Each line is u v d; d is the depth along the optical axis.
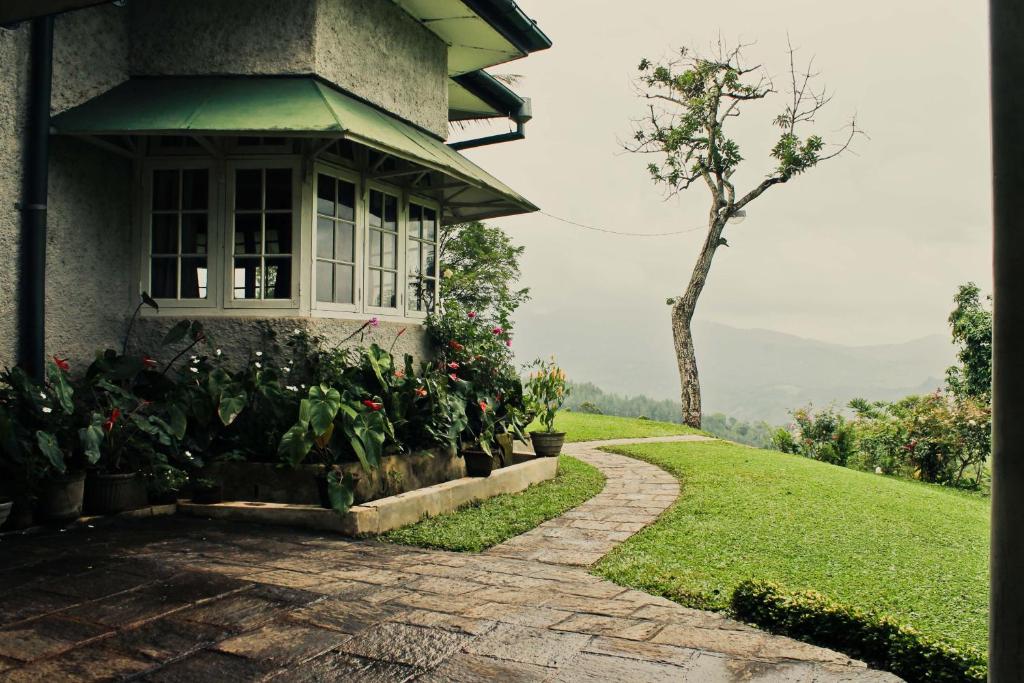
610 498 8.05
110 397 6.30
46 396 5.84
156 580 4.45
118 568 4.66
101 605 3.98
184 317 7.36
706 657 3.56
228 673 3.21
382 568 5.03
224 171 7.36
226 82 7.47
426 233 9.45
